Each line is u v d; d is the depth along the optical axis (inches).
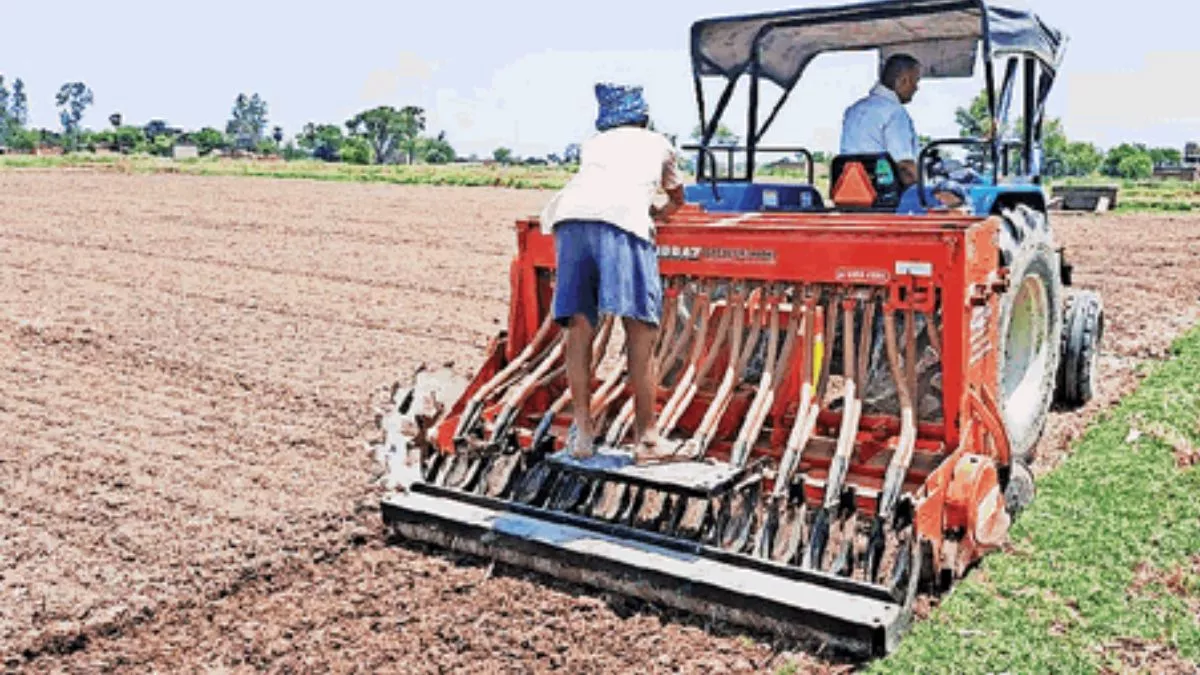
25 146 3779.5
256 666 169.3
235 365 348.8
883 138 253.6
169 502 229.9
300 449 265.6
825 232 197.2
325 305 462.3
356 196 1176.8
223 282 522.6
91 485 239.1
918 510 173.9
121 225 784.9
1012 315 251.4
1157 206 1144.2
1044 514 217.9
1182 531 210.1
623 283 186.2
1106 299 485.4
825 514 178.7
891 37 266.8
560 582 195.0
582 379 196.7
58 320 417.4
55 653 172.1
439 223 840.9
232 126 6279.5
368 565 203.2
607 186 189.9
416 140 4512.8
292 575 198.8
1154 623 176.6
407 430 276.4
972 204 234.1
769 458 203.3
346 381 330.3
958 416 193.2
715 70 268.8
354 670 168.1
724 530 187.6
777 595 169.9
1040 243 240.7
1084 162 3019.2
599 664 168.1
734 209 266.7
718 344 213.0
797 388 215.8
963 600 182.9
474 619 183.0
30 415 291.3
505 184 1487.5
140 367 346.9
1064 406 301.4
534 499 203.8
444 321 429.4
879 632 162.2
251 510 226.2
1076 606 182.5
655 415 194.2
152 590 190.9
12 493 233.1
